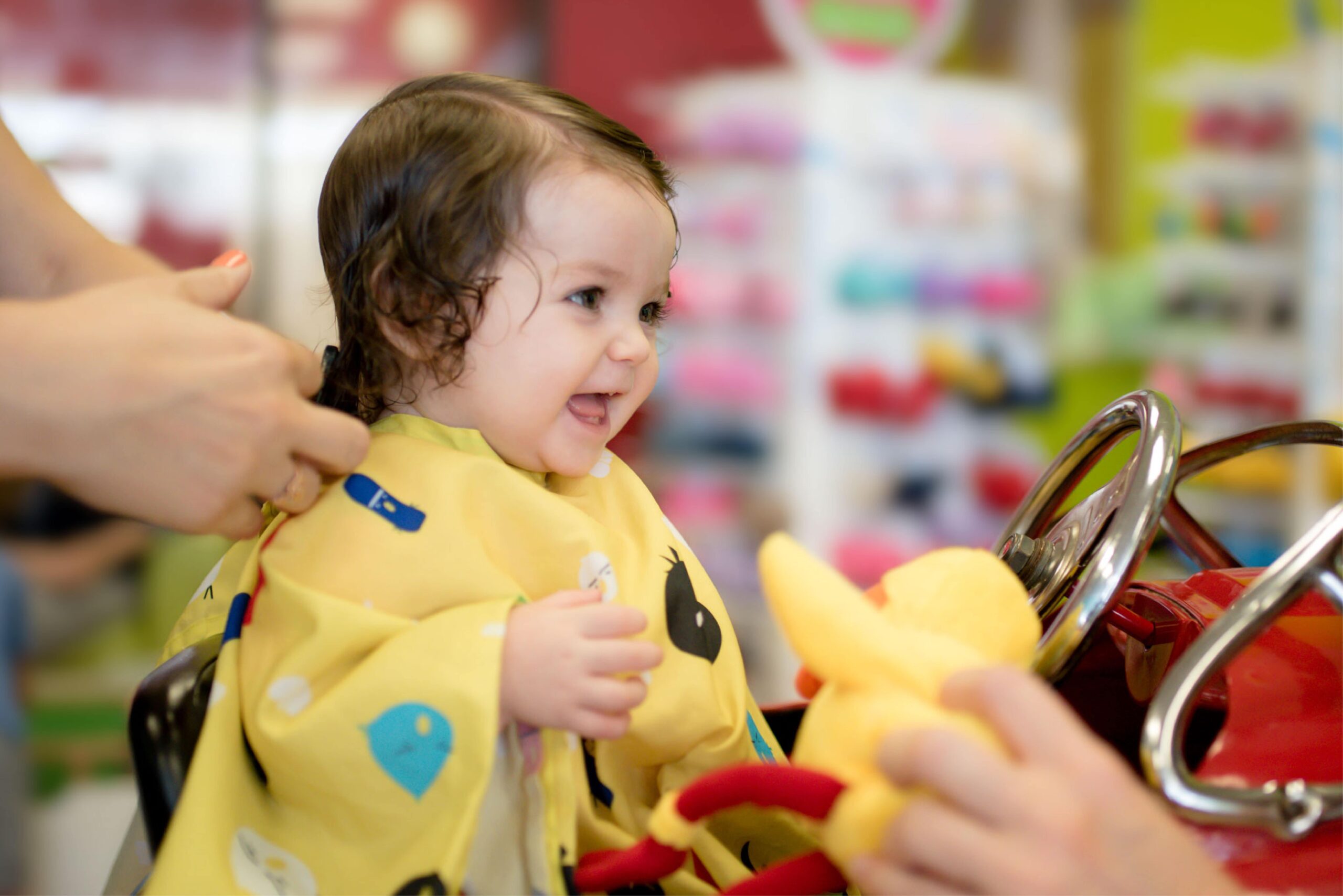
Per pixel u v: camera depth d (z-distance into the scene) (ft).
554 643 2.11
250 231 8.28
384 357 2.69
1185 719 1.80
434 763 2.08
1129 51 9.32
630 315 2.68
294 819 2.21
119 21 8.03
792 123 8.73
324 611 2.22
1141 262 9.44
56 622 6.92
